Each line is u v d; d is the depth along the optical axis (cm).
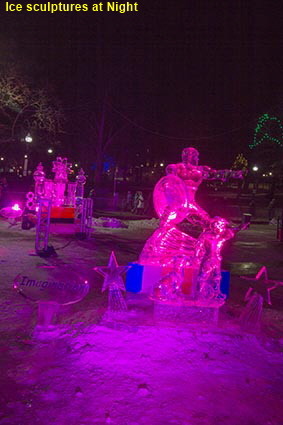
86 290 569
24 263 996
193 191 609
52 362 438
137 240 1586
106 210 3144
